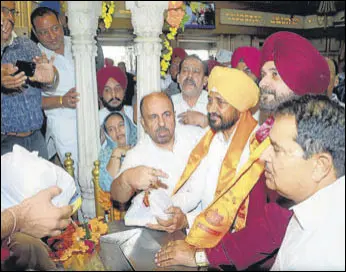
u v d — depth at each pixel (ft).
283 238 4.75
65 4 5.08
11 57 5.08
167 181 5.34
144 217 5.42
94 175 5.37
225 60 5.10
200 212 5.43
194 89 5.17
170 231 5.43
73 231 5.20
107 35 5.10
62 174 5.14
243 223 5.08
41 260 4.88
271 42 4.71
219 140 5.16
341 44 4.90
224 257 4.90
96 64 5.19
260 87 4.75
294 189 4.58
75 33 5.05
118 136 5.35
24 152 5.04
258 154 4.90
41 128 5.28
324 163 4.41
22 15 5.09
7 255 4.83
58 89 5.20
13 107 5.05
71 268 4.84
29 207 4.92
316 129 4.34
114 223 5.52
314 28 5.02
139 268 4.85
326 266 4.44
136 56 5.07
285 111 4.50
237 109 4.97
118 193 5.41
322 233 4.44
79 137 5.32
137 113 5.29
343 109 4.40
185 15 5.01
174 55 5.17
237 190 5.04
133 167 5.30
